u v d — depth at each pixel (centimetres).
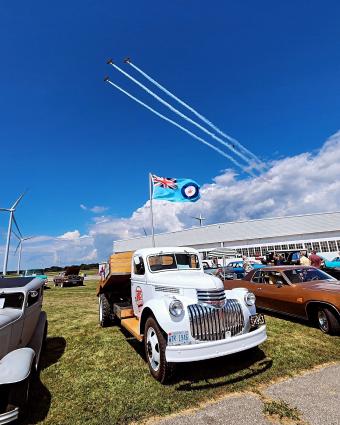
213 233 4503
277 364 479
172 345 416
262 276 874
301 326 715
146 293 580
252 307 495
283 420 326
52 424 346
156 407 368
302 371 452
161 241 5212
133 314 649
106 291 816
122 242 6125
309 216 3831
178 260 623
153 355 461
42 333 542
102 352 589
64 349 619
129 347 613
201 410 357
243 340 434
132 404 379
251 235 4172
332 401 360
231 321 461
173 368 425
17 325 441
